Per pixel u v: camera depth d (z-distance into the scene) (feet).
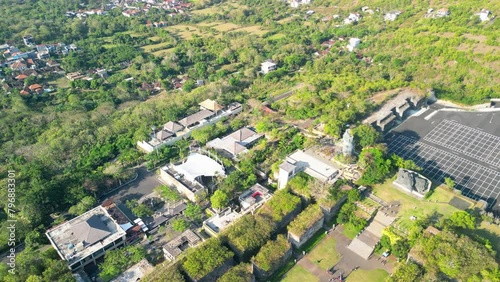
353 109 598.34
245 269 347.97
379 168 448.65
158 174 524.11
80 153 564.30
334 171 465.47
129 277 359.25
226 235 385.09
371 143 511.40
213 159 517.14
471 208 416.67
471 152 546.67
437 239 354.95
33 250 396.16
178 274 340.18
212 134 581.53
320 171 467.93
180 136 587.68
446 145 563.89
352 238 403.13
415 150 552.41
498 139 576.20
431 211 413.18
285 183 459.32
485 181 487.20
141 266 369.50
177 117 634.43
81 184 472.85
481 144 565.12
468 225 376.07
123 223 425.69
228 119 644.27
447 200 430.20
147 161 540.11
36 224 426.92
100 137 597.11
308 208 416.46
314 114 606.96
